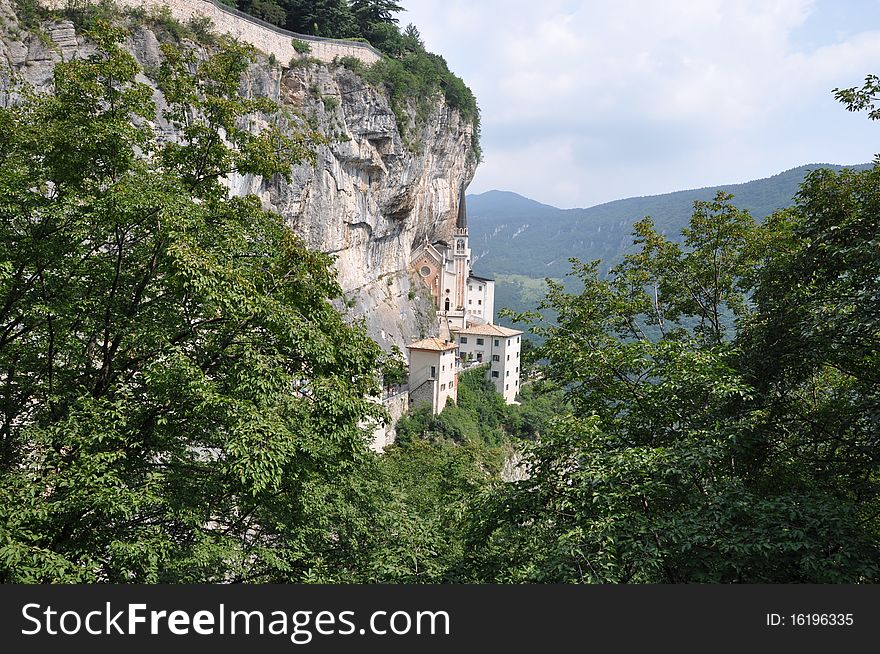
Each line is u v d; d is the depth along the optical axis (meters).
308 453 13.30
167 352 12.77
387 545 14.86
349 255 70.50
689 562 9.52
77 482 10.99
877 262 10.62
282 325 13.02
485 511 11.27
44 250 12.69
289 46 60.66
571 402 15.39
